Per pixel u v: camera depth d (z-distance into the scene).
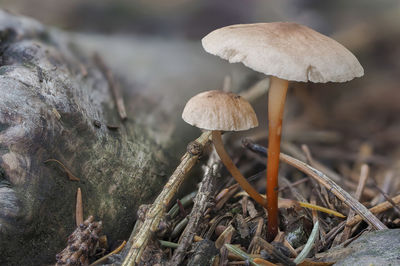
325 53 0.17
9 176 0.17
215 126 0.17
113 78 0.22
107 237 0.18
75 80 0.20
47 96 0.19
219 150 0.18
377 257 0.17
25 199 0.17
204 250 0.18
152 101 0.22
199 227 0.19
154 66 0.24
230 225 0.19
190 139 0.22
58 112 0.18
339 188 0.19
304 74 0.16
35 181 0.17
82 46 0.24
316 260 0.18
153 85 0.23
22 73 0.19
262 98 0.24
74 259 0.17
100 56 0.24
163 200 0.18
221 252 0.18
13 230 0.17
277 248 0.18
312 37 0.17
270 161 0.18
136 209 0.19
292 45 0.17
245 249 0.18
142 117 0.21
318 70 0.17
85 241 0.17
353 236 0.19
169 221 0.18
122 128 0.20
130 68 0.24
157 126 0.22
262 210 0.20
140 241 0.17
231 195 0.20
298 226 0.19
